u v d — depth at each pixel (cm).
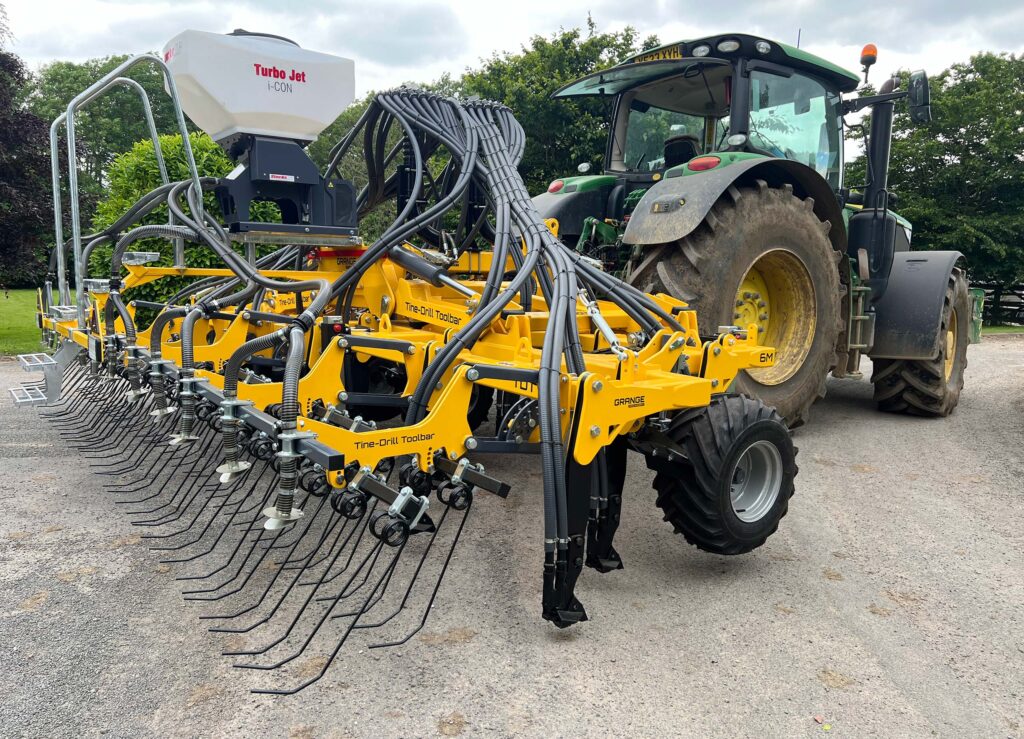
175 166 808
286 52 382
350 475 238
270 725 197
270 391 324
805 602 272
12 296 1850
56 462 417
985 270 1630
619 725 199
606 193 558
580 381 241
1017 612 266
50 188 980
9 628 244
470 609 261
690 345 316
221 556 300
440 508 362
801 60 486
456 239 447
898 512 367
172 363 341
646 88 548
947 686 220
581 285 333
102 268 807
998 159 1636
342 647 235
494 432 504
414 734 194
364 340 337
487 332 333
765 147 493
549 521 232
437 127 388
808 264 473
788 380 477
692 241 429
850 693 216
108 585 275
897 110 1694
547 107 1413
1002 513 366
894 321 544
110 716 200
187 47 361
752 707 208
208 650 232
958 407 623
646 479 422
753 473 300
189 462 417
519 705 207
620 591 279
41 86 3950
